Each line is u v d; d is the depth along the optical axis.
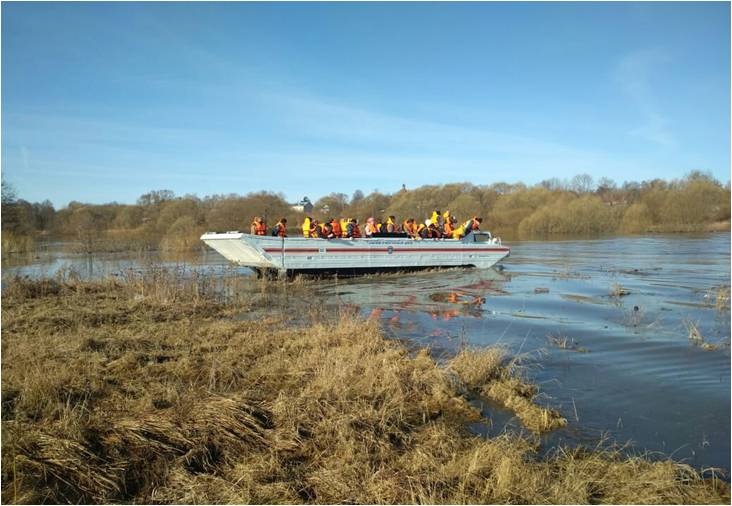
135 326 11.25
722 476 5.33
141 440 5.32
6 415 5.97
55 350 8.77
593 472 5.21
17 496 4.33
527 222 65.94
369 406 6.45
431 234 24.11
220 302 14.80
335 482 4.86
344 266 21.09
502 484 4.78
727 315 13.14
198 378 7.70
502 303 15.40
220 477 4.94
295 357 8.70
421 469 5.13
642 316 13.08
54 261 31.06
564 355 9.66
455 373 8.01
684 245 40.16
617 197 100.25
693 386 7.98
